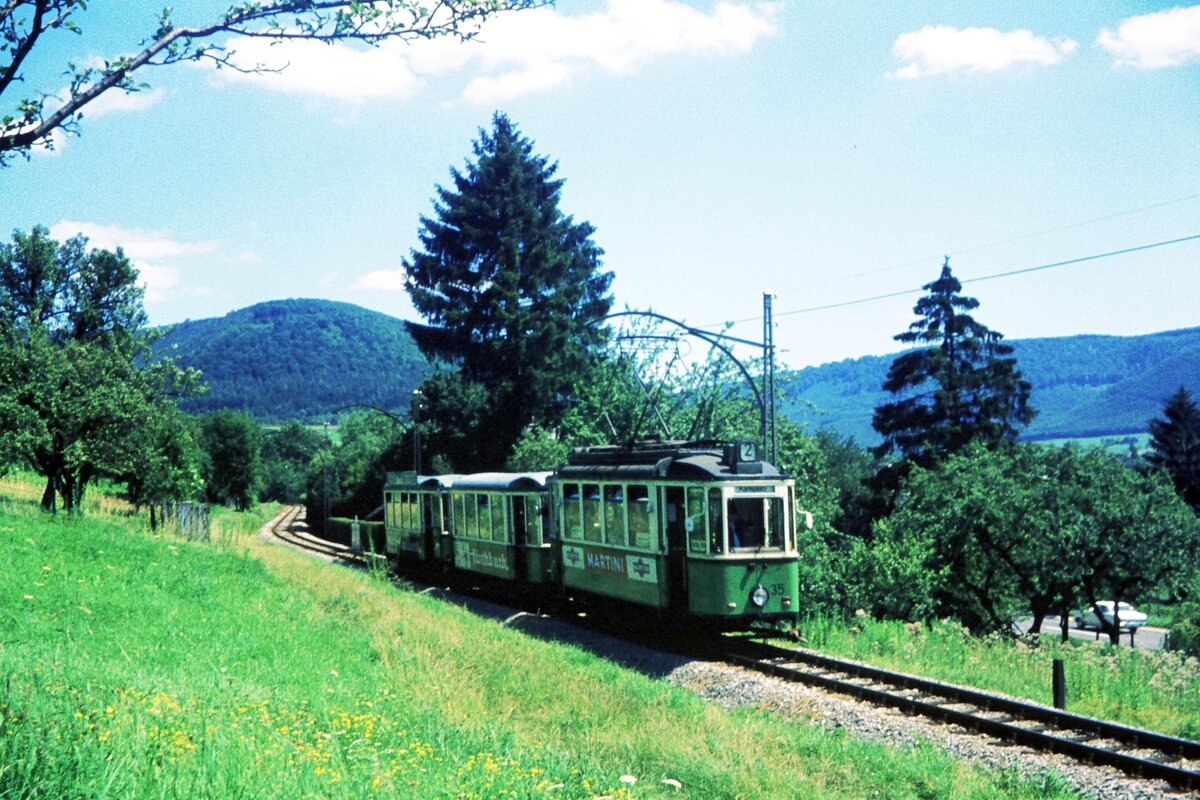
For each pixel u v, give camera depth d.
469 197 48.84
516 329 46.94
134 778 5.32
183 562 19.30
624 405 38.53
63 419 28.19
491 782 6.77
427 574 33.19
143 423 30.03
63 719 6.44
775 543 17.64
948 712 12.38
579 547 21.78
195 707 7.86
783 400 33.69
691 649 18.20
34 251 34.06
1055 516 37.09
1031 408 52.16
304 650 12.56
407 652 13.83
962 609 40.16
